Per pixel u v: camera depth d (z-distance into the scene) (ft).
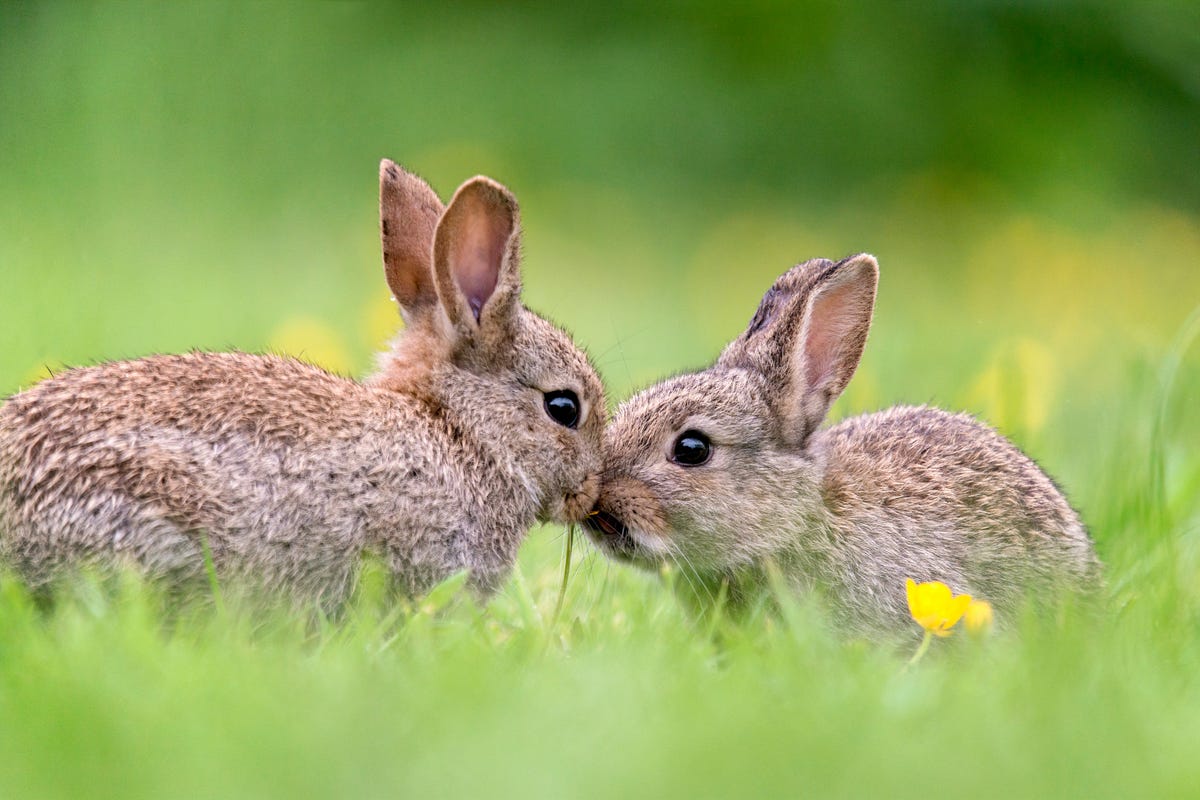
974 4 114.52
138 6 98.68
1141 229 108.88
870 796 20.29
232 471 28.96
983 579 35.94
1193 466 42.01
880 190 114.73
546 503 34.91
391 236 35.37
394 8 111.34
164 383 29.53
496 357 34.06
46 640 26.37
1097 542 40.24
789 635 29.81
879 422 39.68
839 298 37.40
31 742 21.09
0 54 95.04
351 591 30.66
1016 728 22.53
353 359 59.16
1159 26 112.27
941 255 104.47
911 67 115.44
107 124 94.43
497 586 33.76
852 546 35.63
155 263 76.89
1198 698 26.07
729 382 36.88
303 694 23.12
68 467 28.09
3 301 58.70
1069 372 66.28
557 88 114.42
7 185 87.45
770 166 114.93
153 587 28.35
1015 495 37.09
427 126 108.58
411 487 31.45
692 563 36.17
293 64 103.91
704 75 116.37
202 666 24.47
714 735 21.40
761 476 36.01
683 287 92.27
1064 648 26.86
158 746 20.88
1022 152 113.70
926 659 34.35
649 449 36.01
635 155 113.70
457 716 22.21
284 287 75.77
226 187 95.61
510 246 33.88
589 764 20.47
